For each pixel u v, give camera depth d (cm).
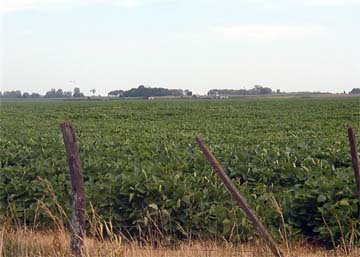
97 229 1091
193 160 1789
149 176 1411
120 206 1330
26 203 1428
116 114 8631
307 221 1276
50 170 1586
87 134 4325
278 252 891
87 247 940
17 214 1344
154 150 2225
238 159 1762
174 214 1291
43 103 14412
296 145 2422
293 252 1118
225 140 3173
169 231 1270
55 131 4469
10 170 1597
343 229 1178
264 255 955
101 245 978
